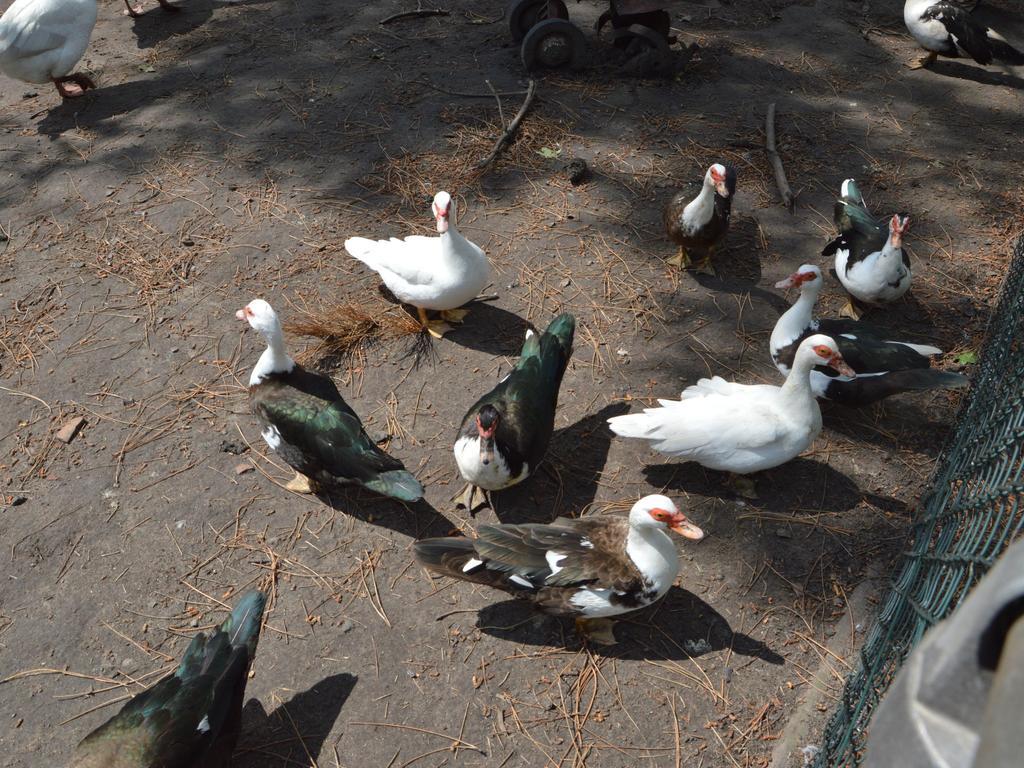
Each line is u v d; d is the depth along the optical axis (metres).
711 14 3.84
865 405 2.00
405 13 3.82
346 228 2.72
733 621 1.73
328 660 1.69
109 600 1.79
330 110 3.22
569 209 2.78
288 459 1.91
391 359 2.32
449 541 1.69
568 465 2.04
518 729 1.58
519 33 3.51
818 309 2.44
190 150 3.05
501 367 2.29
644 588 1.59
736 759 1.52
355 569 1.85
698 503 1.94
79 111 3.28
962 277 2.49
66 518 1.94
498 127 3.10
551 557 1.62
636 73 3.35
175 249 2.65
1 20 3.13
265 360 1.92
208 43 3.68
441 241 2.20
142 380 2.26
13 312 2.45
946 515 1.54
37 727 1.59
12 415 2.17
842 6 3.91
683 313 2.43
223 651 1.54
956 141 3.05
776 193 2.82
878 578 1.78
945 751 0.34
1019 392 1.47
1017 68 3.47
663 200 2.80
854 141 3.05
